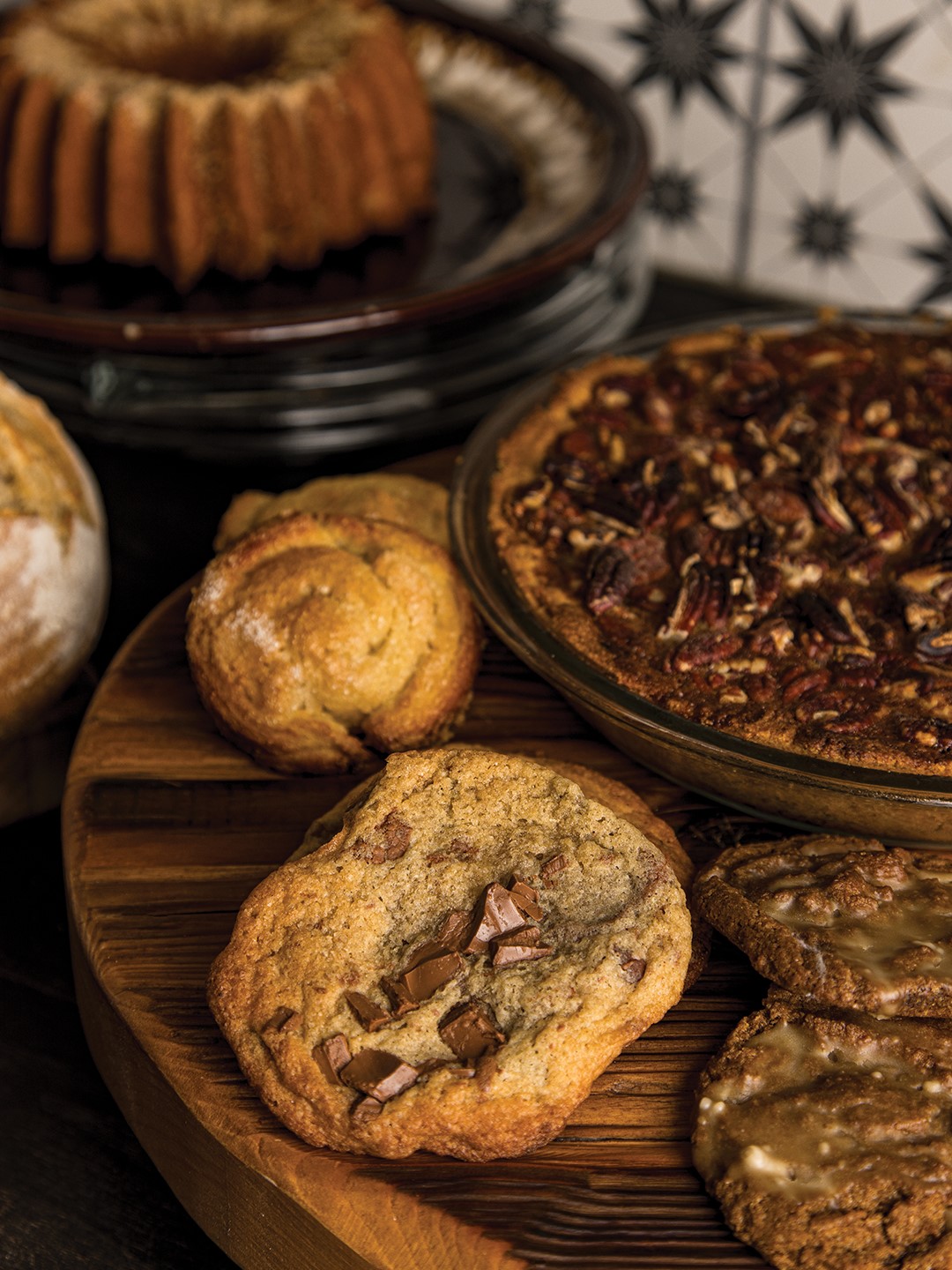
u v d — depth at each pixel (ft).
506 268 2.89
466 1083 2.07
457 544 2.44
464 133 3.36
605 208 3.01
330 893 2.17
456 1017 2.10
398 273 3.07
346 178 3.05
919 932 2.17
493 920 2.14
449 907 2.17
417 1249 2.05
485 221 3.18
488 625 2.52
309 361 2.99
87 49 3.08
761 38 3.24
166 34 3.15
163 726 2.45
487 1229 2.04
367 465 2.95
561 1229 2.05
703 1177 2.07
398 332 2.85
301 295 3.03
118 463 2.98
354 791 2.30
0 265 3.09
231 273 3.06
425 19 3.46
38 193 3.05
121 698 2.47
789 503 2.44
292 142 2.99
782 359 2.64
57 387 2.97
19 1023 2.39
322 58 3.04
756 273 3.47
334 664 2.32
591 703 2.29
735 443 2.54
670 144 3.43
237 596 2.36
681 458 2.51
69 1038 2.39
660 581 2.40
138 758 2.41
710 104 3.35
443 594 2.40
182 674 2.50
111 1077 2.29
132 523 2.88
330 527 2.41
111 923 2.25
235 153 2.96
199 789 2.38
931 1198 2.01
